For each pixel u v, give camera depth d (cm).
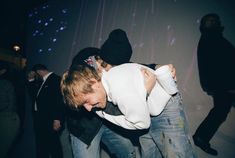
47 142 326
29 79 369
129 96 128
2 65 296
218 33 324
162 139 160
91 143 194
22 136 429
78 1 491
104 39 463
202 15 394
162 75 142
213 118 301
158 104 150
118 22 455
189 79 392
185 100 391
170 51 412
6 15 509
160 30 423
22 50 514
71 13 495
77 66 143
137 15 442
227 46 320
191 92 388
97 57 192
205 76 330
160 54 419
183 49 403
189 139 160
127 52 202
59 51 493
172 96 157
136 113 130
